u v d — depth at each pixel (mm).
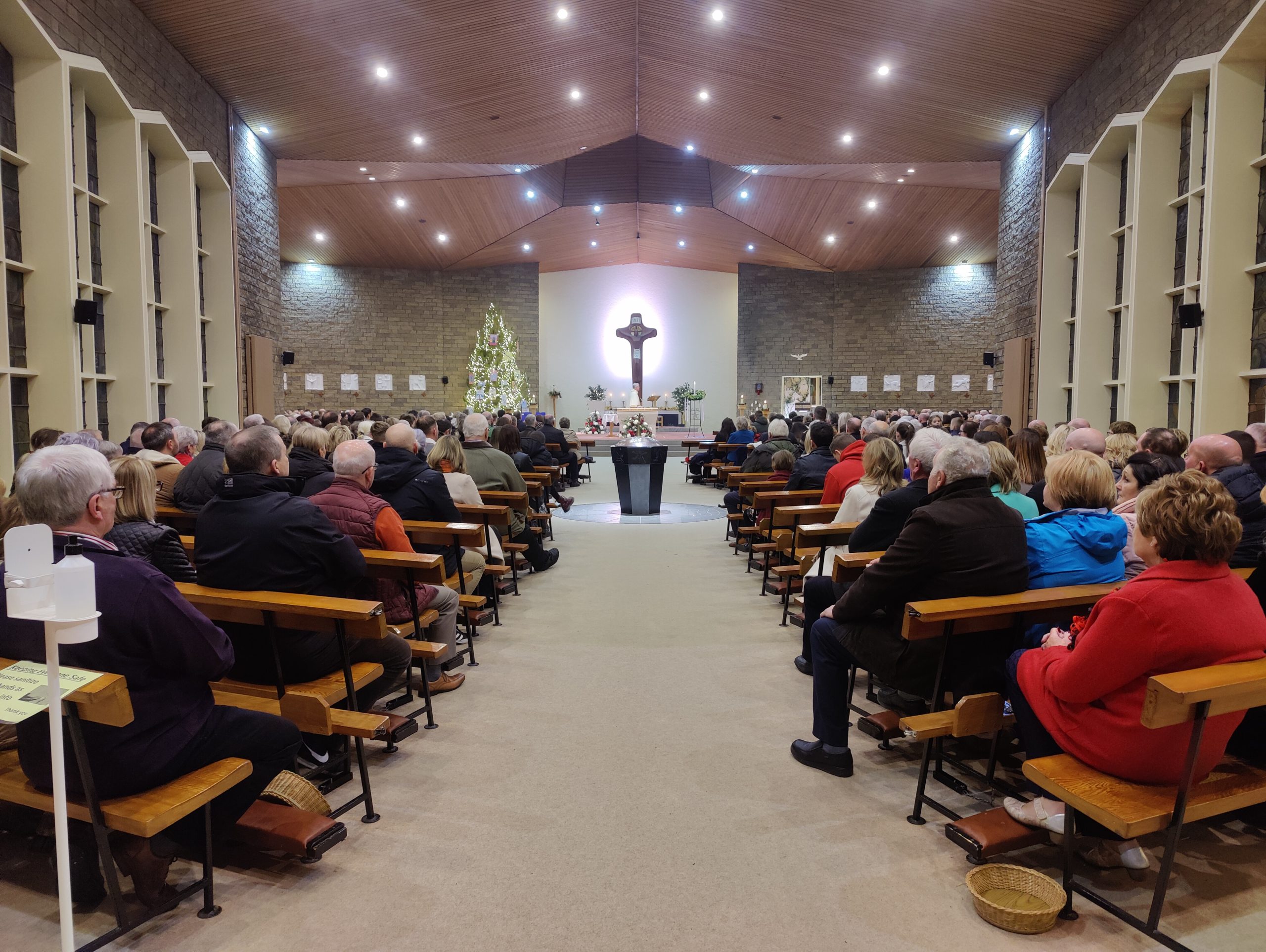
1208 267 6285
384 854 2482
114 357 7566
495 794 2881
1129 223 8234
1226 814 2727
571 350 26516
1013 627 2787
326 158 12836
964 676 2838
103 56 7172
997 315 12820
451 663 4230
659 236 22141
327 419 10703
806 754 3113
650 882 2334
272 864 2422
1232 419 6363
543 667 4309
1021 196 11641
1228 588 2031
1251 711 2584
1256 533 3215
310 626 2760
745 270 23812
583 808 2781
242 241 10812
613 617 5332
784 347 23500
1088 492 2943
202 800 2051
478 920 2152
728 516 8062
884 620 2969
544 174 16953
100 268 7453
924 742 3328
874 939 2076
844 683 3055
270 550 2814
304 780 2578
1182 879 2344
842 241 19469
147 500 2654
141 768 2033
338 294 21641
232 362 10242
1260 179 6172
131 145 7414
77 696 1735
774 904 2230
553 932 2102
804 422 12344
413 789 2920
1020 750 3221
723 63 10938
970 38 8859
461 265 22141
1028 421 11070
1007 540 2723
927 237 18469
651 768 3096
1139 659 2008
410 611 3721
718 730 3465
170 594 2039
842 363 22844
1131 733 2074
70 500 1971
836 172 14844
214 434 4492
